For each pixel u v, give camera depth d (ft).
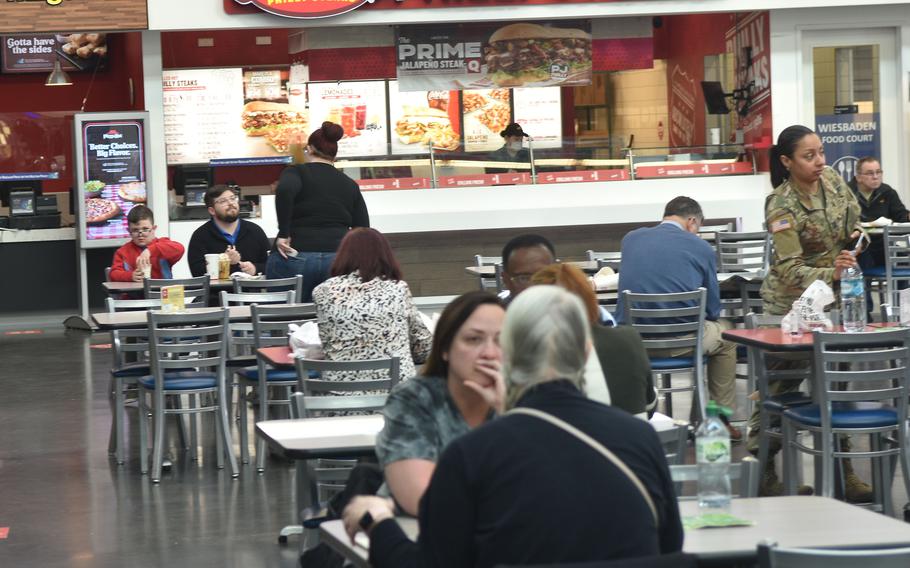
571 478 10.36
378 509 11.93
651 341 29.43
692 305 30.01
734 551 11.90
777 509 13.71
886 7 59.98
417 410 13.26
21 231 61.72
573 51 60.03
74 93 74.13
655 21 73.56
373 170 57.16
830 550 11.67
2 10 55.06
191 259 41.22
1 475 30.07
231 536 24.09
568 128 75.61
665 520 10.98
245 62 70.79
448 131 68.18
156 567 22.18
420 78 59.31
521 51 59.72
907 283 47.26
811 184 25.57
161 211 58.18
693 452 29.37
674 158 59.31
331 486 22.22
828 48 60.44
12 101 73.51
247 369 30.81
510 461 10.41
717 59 66.08
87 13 55.67
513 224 57.88
